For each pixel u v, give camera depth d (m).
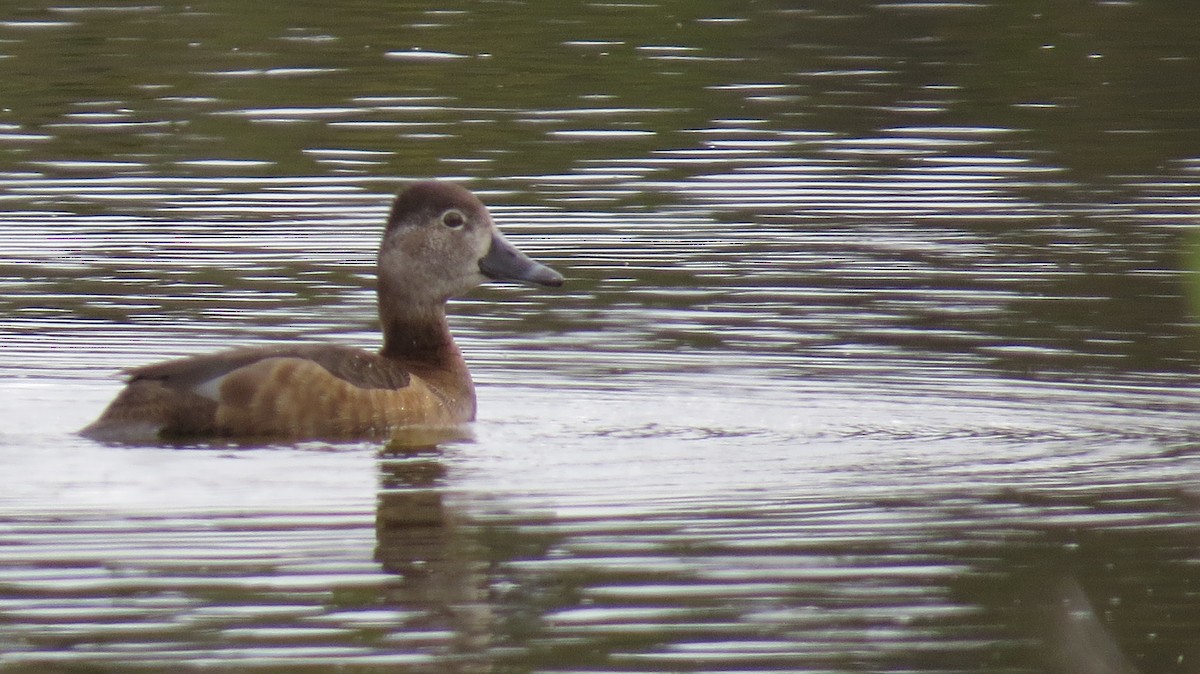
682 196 20.28
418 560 9.86
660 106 24.16
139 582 9.48
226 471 11.37
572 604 9.27
